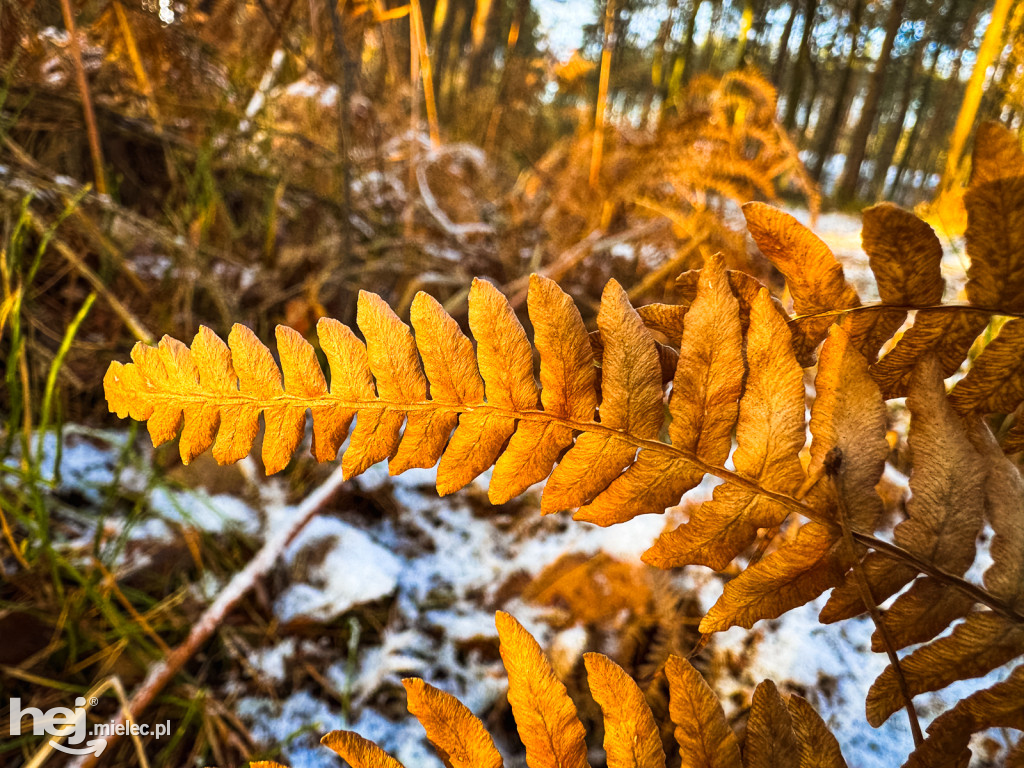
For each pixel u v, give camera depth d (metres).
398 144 0.66
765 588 0.10
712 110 0.42
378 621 0.28
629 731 0.10
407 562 0.31
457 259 0.53
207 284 0.39
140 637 0.24
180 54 0.47
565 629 0.24
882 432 0.10
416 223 0.63
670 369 0.11
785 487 0.10
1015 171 0.09
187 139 0.51
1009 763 0.10
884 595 0.10
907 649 0.22
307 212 0.54
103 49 0.47
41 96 0.42
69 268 0.37
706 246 0.39
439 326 0.11
